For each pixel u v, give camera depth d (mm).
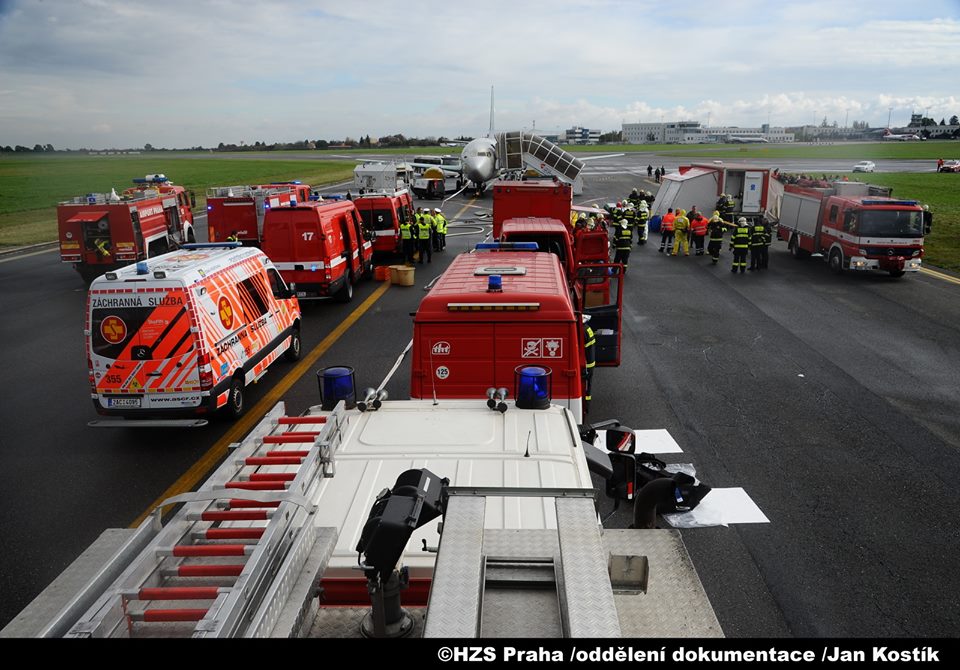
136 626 2512
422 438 4812
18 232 35312
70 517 7926
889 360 13336
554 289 7629
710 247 24359
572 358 7348
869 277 21672
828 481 8469
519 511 3736
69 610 2330
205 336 9758
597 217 23844
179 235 26078
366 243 21688
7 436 10352
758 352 13898
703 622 2602
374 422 5113
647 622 2605
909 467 8836
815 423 10273
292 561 2707
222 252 11570
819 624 5840
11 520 7879
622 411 10797
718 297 19000
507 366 7418
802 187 25031
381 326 16328
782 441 9641
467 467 4402
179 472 9023
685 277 21922
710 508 7820
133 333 9586
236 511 3104
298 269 17125
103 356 9656
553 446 4676
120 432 10461
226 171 95500
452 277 8391
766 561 6789
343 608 3018
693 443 9594
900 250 20469
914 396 11383
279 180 73688
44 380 13031
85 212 21469
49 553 7199
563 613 1949
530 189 19812
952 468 8805
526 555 2244
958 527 7418
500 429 4961
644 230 29297
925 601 6148
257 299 11828
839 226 21828
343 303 19016
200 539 3096
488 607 2002
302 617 2680
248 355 11148
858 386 11875
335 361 13617
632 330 15609
